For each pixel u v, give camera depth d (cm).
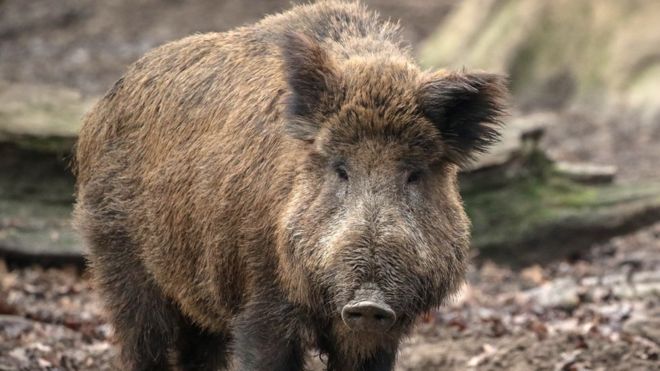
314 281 1201
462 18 5119
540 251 2728
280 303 1292
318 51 1252
